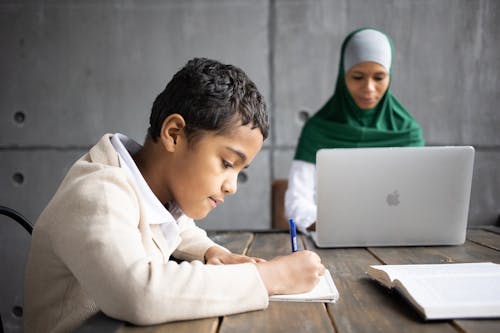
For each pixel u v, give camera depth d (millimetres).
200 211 769
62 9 2658
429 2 2498
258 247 1166
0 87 2707
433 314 556
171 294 568
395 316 590
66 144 2709
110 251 583
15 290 2688
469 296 589
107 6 2650
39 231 687
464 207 1103
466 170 1089
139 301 556
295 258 697
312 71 2625
